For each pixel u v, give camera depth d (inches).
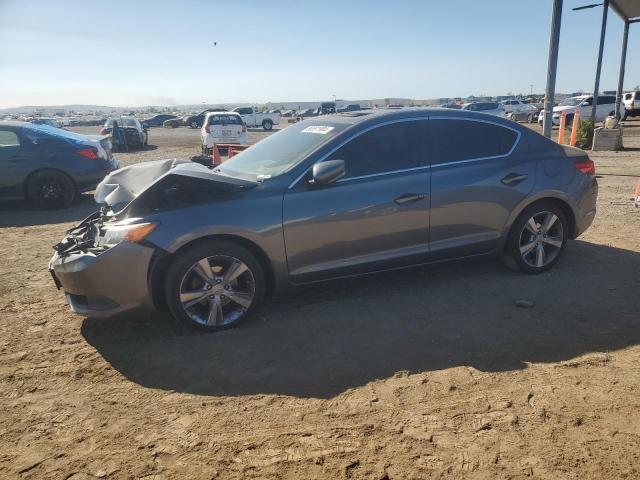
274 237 156.2
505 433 105.5
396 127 174.9
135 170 190.5
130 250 145.2
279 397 121.7
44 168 358.0
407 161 174.2
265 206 155.3
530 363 133.0
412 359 137.1
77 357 145.2
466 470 95.6
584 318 158.9
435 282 193.2
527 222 191.9
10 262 236.4
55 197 365.1
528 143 193.8
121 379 132.8
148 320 167.2
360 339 149.4
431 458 99.0
